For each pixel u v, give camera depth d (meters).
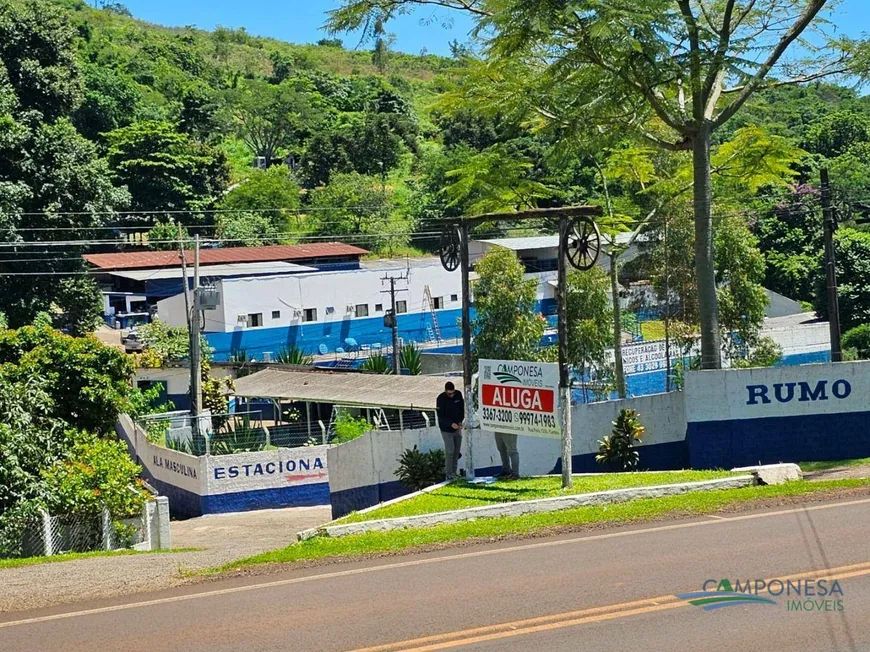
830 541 11.52
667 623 8.73
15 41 59.41
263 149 102.88
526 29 22.44
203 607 10.16
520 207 32.34
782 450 21.89
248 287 52.91
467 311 19.83
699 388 21.83
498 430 18.47
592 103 23.28
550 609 9.31
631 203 37.44
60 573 12.76
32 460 18.78
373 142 91.25
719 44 22.69
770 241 64.62
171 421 33.81
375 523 14.93
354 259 65.56
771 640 8.20
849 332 46.47
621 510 14.23
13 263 47.53
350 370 41.97
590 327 36.41
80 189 49.19
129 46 129.38
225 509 27.34
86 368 22.19
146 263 61.19
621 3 20.56
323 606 9.89
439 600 9.86
